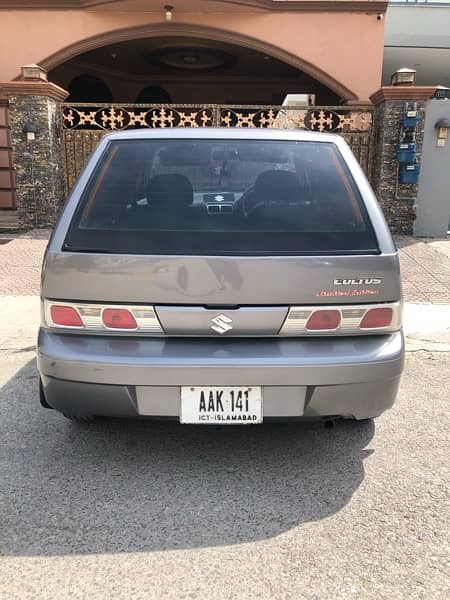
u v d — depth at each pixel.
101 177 3.02
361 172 3.15
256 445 3.23
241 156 3.14
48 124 10.09
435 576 2.23
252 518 2.58
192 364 2.61
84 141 10.69
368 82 11.95
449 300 6.38
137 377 2.63
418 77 17.88
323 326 2.71
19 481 2.87
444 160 10.03
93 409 2.73
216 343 2.69
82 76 16.11
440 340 5.14
